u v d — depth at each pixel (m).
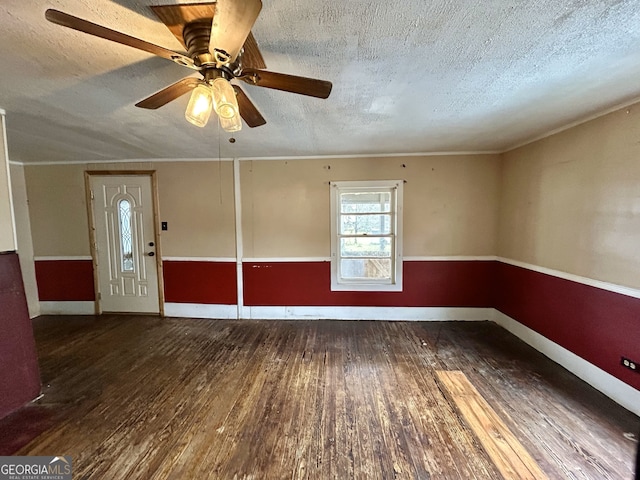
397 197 4.08
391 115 2.49
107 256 4.44
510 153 3.71
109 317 4.40
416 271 4.15
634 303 2.21
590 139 2.55
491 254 4.05
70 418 2.24
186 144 3.43
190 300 4.41
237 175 4.23
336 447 1.94
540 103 2.23
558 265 2.94
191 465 1.81
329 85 1.43
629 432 2.03
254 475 1.74
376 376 2.76
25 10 1.18
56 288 4.47
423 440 1.99
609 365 2.40
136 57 1.55
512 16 1.25
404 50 1.50
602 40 1.42
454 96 2.09
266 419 2.21
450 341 3.49
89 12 1.21
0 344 2.27
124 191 4.35
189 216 4.32
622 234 2.29
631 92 2.03
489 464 1.80
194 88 1.47
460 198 4.03
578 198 2.68
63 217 4.41
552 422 2.14
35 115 2.41
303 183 4.18
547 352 3.10
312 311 4.30
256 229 4.28
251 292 4.34
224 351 3.30
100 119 2.52
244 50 1.33
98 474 1.75
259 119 1.95
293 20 1.26
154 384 2.67
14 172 4.24
